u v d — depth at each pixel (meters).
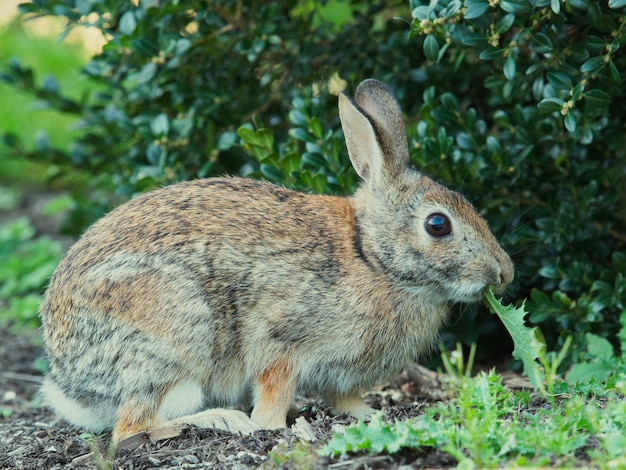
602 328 9.87
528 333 7.96
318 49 11.32
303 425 7.86
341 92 8.34
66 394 8.34
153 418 8.04
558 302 9.80
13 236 15.42
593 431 6.77
